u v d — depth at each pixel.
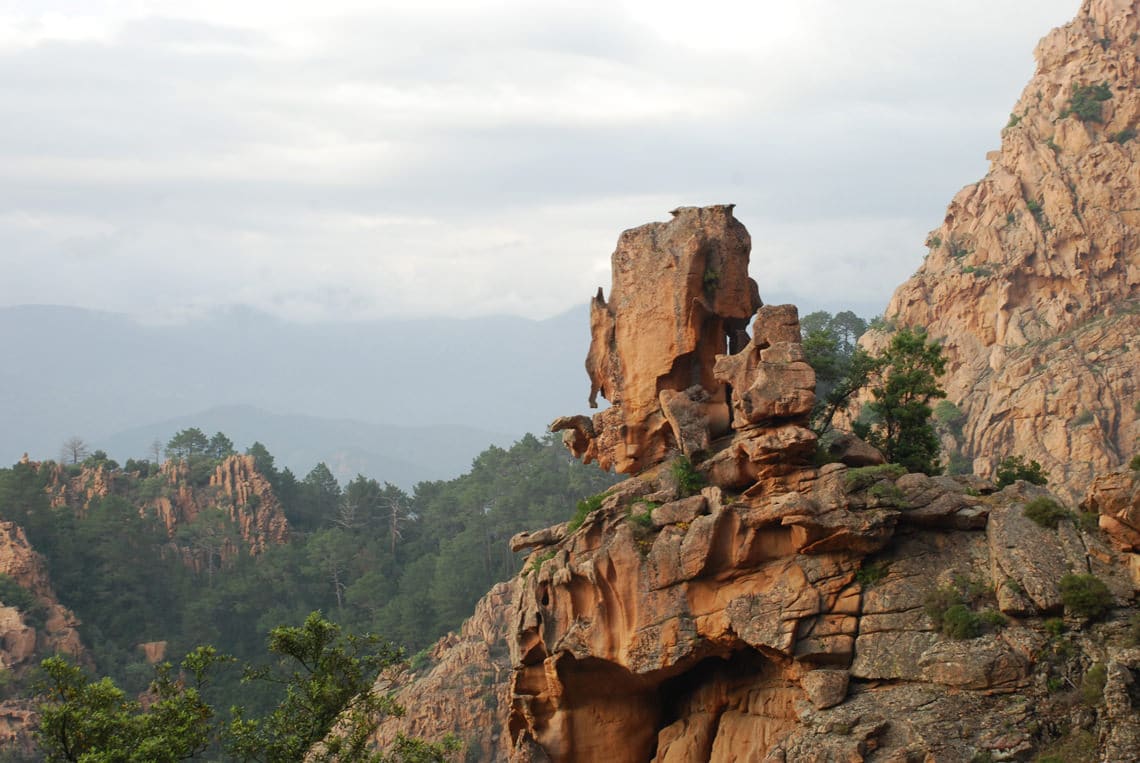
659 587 61.12
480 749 136.38
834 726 54.16
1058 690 52.56
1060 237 151.62
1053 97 165.12
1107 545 55.84
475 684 141.75
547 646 64.94
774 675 60.78
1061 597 54.34
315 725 57.16
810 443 59.81
